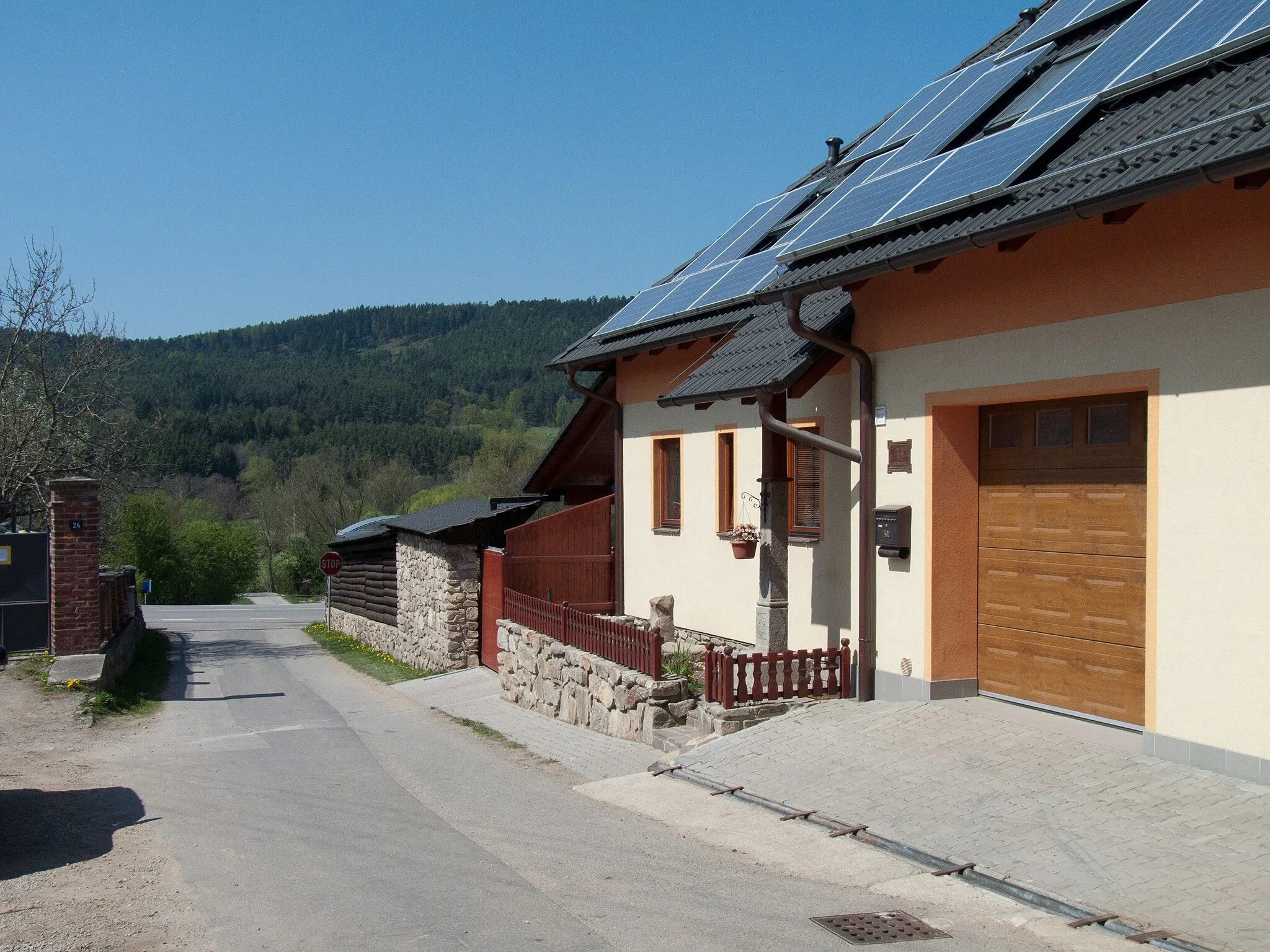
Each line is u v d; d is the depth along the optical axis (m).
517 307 139.62
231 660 24.67
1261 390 6.29
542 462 19.06
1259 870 5.28
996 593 8.98
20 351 26.50
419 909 5.52
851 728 8.80
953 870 5.82
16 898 5.87
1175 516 6.85
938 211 7.95
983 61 11.95
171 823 7.68
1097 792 6.62
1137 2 9.57
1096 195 6.32
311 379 111.06
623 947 4.87
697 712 10.02
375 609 27.17
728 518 13.40
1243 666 6.41
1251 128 5.70
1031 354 7.99
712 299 12.95
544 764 10.35
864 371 9.73
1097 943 4.76
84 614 15.78
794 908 5.40
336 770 10.02
